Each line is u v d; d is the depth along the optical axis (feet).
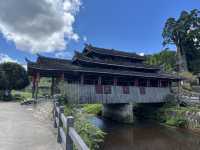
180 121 77.97
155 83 102.83
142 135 65.41
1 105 69.72
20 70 115.34
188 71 165.78
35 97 70.69
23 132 27.68
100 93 77.05
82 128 31.42
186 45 171.32
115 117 91.81
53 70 69.31
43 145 21.62
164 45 186.50
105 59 100.42
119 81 95.86
